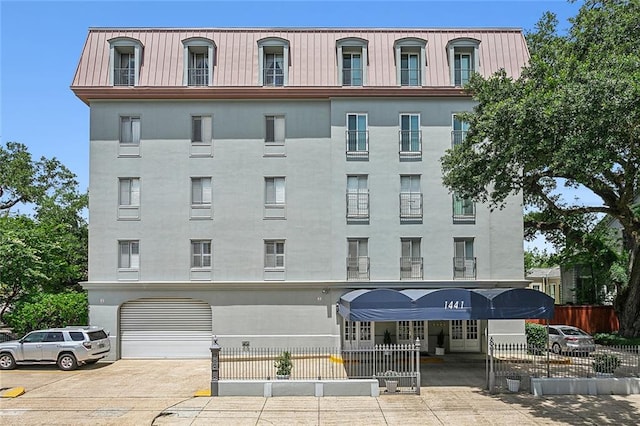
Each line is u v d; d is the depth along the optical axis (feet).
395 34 95.91
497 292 70.69
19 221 116.57
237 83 92.27
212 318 90.68
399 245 91.40
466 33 96.48
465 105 92.99
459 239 92.02
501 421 50.62
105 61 93.30
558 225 107.65
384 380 66.18
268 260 92.32
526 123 59.21
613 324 118.93
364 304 68.64
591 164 55.67
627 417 51.80
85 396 62.03
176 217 92.07
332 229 91.35
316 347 89.71
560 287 173.37
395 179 92.17
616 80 53.72
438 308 68.23
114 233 91.61
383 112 92.94
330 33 96.07
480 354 89.86
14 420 51.80
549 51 72.84
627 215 88.12
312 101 94.02
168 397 61.16
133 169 92.38
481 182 69.77
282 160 93.20
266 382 60.75
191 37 92.89
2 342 87.51
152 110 93.09
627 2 75.36
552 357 85.15
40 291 109.60
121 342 91.09
